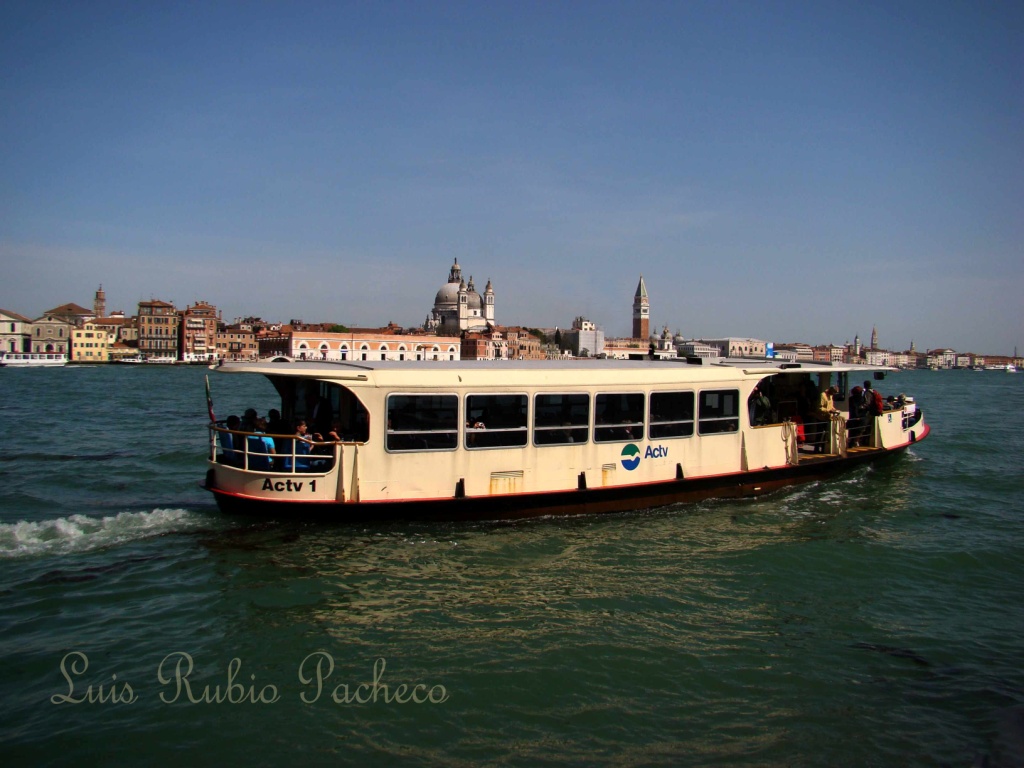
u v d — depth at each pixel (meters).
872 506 16.34
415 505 12.97
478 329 198.25
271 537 12.48
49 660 8.40
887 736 7.21
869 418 19.44
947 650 9.12
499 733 7.13
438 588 10.62
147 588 10.44
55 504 16.00
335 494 12.59
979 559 12.68
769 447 16.55
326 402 13.80
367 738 7.02
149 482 18.84
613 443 14.48
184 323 174.25
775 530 14.14
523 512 13.85
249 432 12.49
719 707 7.69
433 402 13.01
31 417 37.72
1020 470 22.00
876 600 10.76
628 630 9.45
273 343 151.00
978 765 6.74
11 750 6.73
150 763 6.60
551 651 8.79
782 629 9.63
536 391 13.70
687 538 13.42
